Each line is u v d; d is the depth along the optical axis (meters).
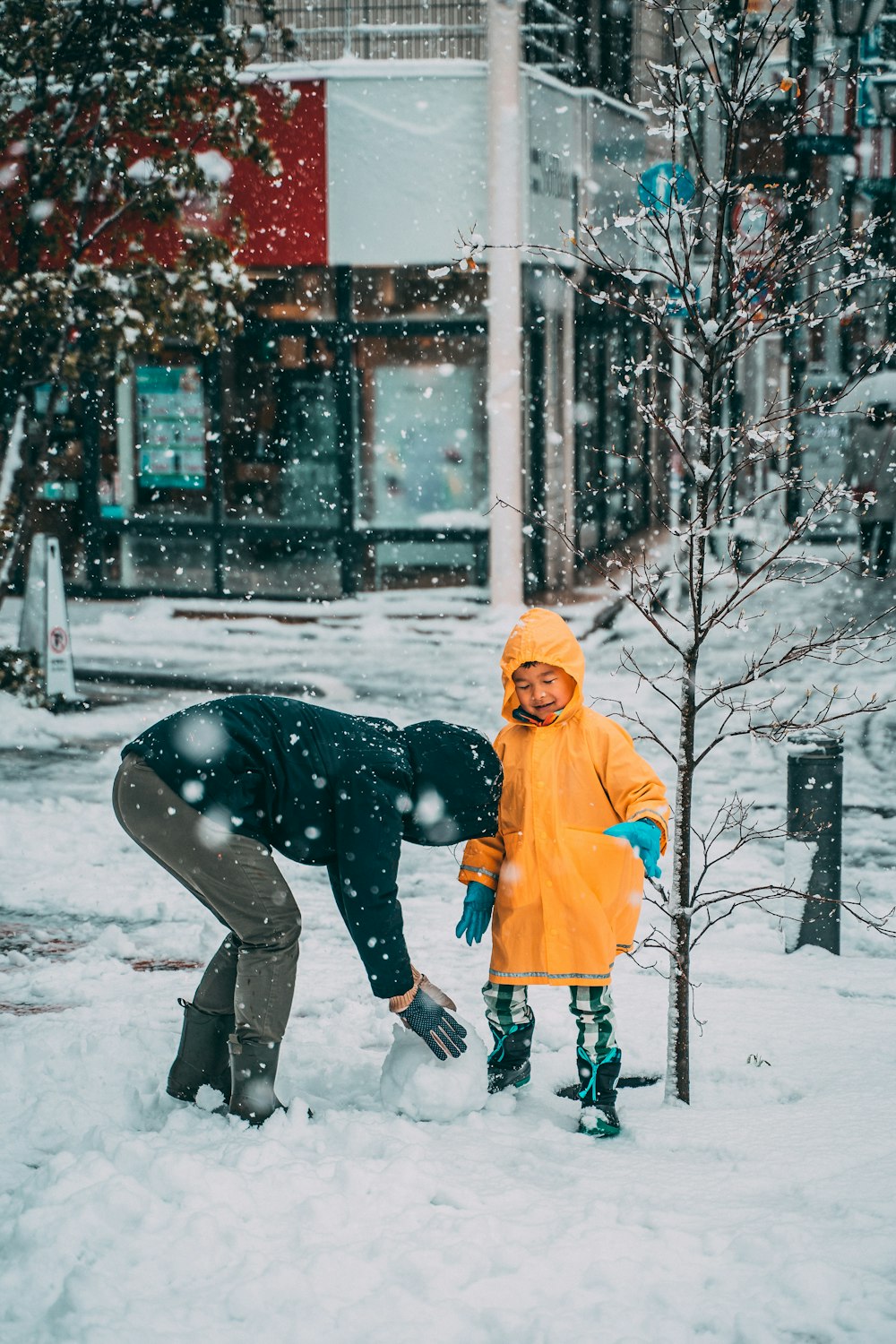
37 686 11.57
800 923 6.07
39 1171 3.62
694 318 4.27
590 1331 2.87
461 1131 4.04
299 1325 2.92
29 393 12.09
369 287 17.03
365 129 16.28
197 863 3.90
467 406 17.20
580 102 17.88
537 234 16.59
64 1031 4.87
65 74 11.46
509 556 16.20
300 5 16.72
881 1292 2.99
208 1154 3.75
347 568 17.42
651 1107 4.34
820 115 4.67
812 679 12.27
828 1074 4.57
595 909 4.11
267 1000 3.97
